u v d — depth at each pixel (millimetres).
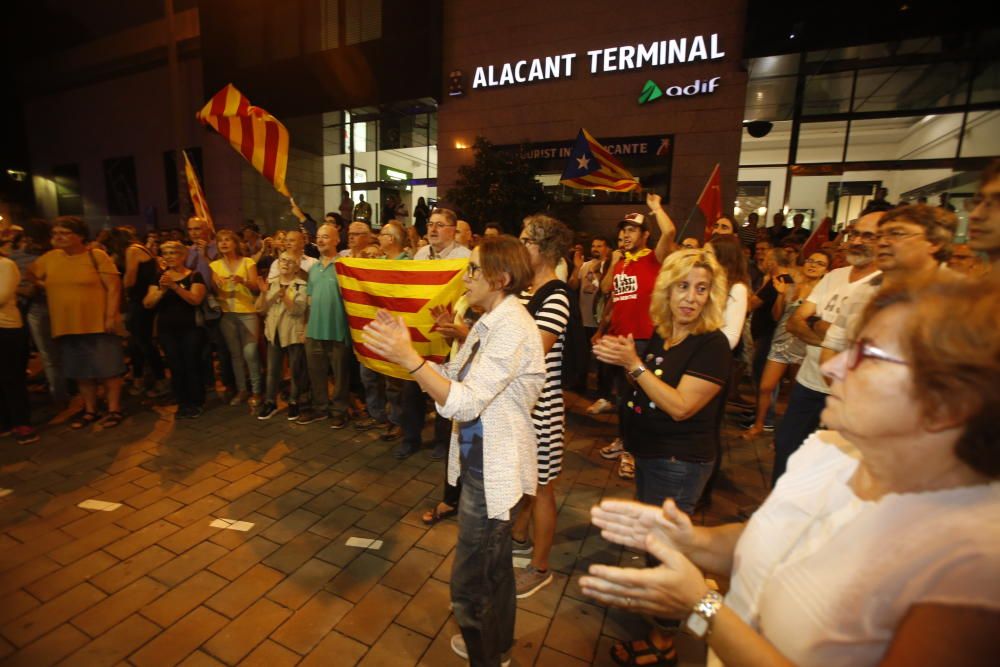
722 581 2639
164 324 4637
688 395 1860
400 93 13781
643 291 3912
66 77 19859
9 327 4062
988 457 642
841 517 816
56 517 3148
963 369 636
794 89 10516
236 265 4941
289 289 4637
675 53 10656
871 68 9820
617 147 11469
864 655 712
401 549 2904
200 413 4918
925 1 8516
